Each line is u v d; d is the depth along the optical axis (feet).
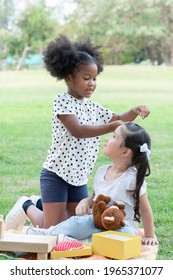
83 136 12.78
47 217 13.05
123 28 69.97
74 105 13.20
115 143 12.55
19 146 27.45
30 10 78.84
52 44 13.38
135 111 13.47
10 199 17.84
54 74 13.47
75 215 13.47
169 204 17.29
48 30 78.64
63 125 13.05
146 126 33.27
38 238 11.53
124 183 12.42
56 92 50.55
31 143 28.25
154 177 21.26
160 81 56.95
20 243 11.26
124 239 11.43
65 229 12.20
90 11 72.38
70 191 13.33
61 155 13.08
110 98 45.78
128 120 13.60
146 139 12.53
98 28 72.08
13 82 57.98
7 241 11.31
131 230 12.13
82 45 13.57
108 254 11.43
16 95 48.62
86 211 12.64
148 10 68.18
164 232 14.53
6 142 28.43
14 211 13.23
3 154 25.55
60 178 13.07
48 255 11.41
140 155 12.42
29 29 78.79
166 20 69.31
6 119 36.01
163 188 19.61
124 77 59.77
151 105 42.09
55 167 13.08
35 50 82.43
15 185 20.08
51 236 11.72
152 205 17.19
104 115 13.76
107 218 11.89
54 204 13.03
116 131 12.60
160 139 29.40
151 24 69.26
